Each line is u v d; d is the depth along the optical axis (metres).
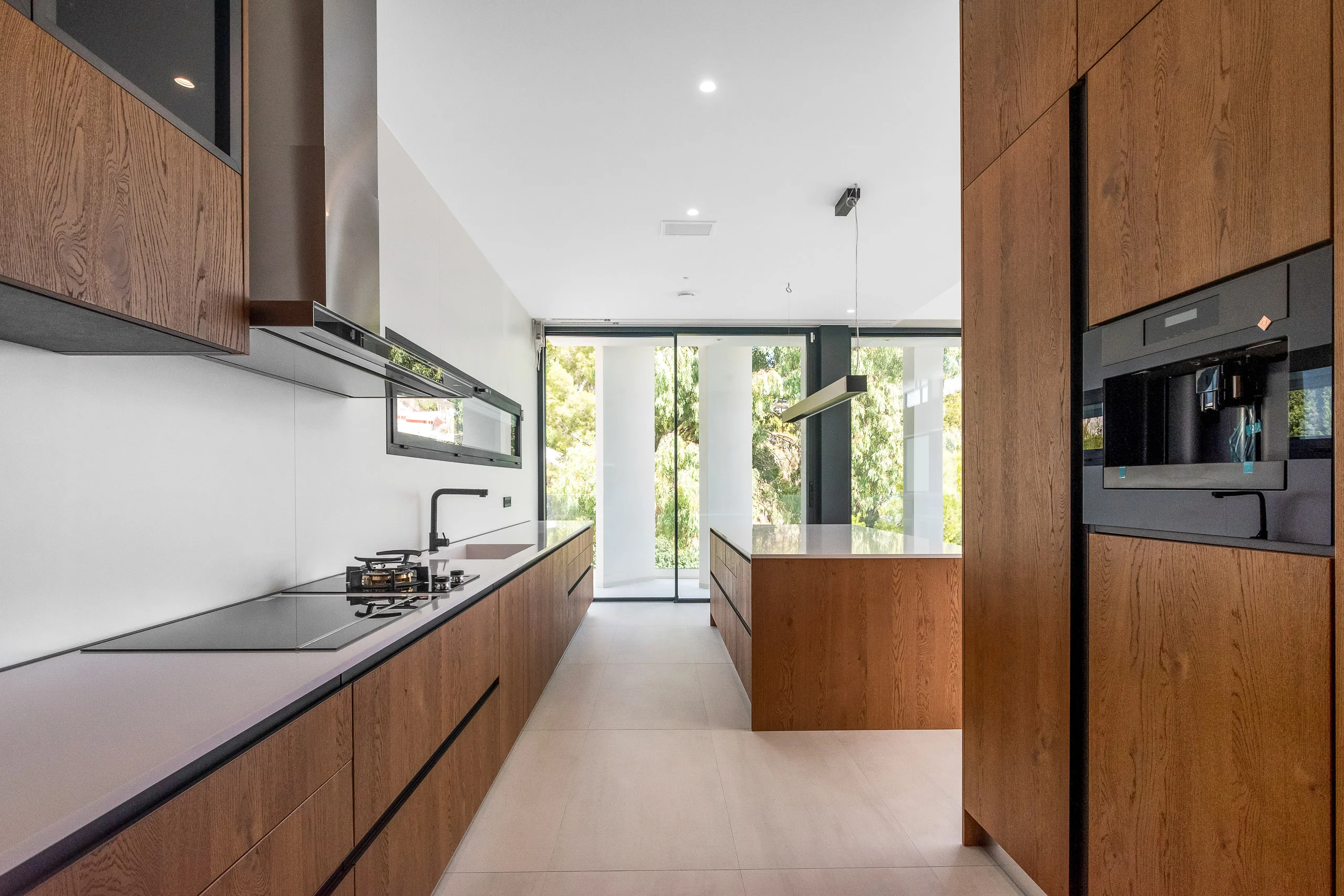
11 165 0.87
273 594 2.22
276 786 1.12
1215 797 1.23
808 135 3.01
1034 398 1.84
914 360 6.96
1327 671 1.02
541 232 4.19
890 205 3.77
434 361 2.32
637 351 6.93
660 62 2.48
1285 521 1.09
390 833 1.59
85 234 0.99
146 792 0.86
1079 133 1.66
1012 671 1.96
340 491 2.71
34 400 1.36
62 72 0.95
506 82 2.60
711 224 4.05
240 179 1.42
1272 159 1.11
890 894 1.96
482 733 2.41
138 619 1.63
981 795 2.13
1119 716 1.50
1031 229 1.86
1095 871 1.59
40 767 0.86
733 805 2.50
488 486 4.86
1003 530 2.02
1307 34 1.04
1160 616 1.38
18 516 1.33
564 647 4.43
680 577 6.90
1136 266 1.43
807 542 3.92
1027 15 1.87
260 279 1.60
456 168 3.33
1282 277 1.09
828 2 2.18
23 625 1.34
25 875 0.70
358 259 1.83
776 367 6.91
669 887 1.99
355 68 1.84
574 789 2.62
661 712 3.50
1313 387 1.04
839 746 3.06
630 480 6.92
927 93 2.69
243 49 1.44
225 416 1.98
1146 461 1.52
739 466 6.92
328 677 1.28
